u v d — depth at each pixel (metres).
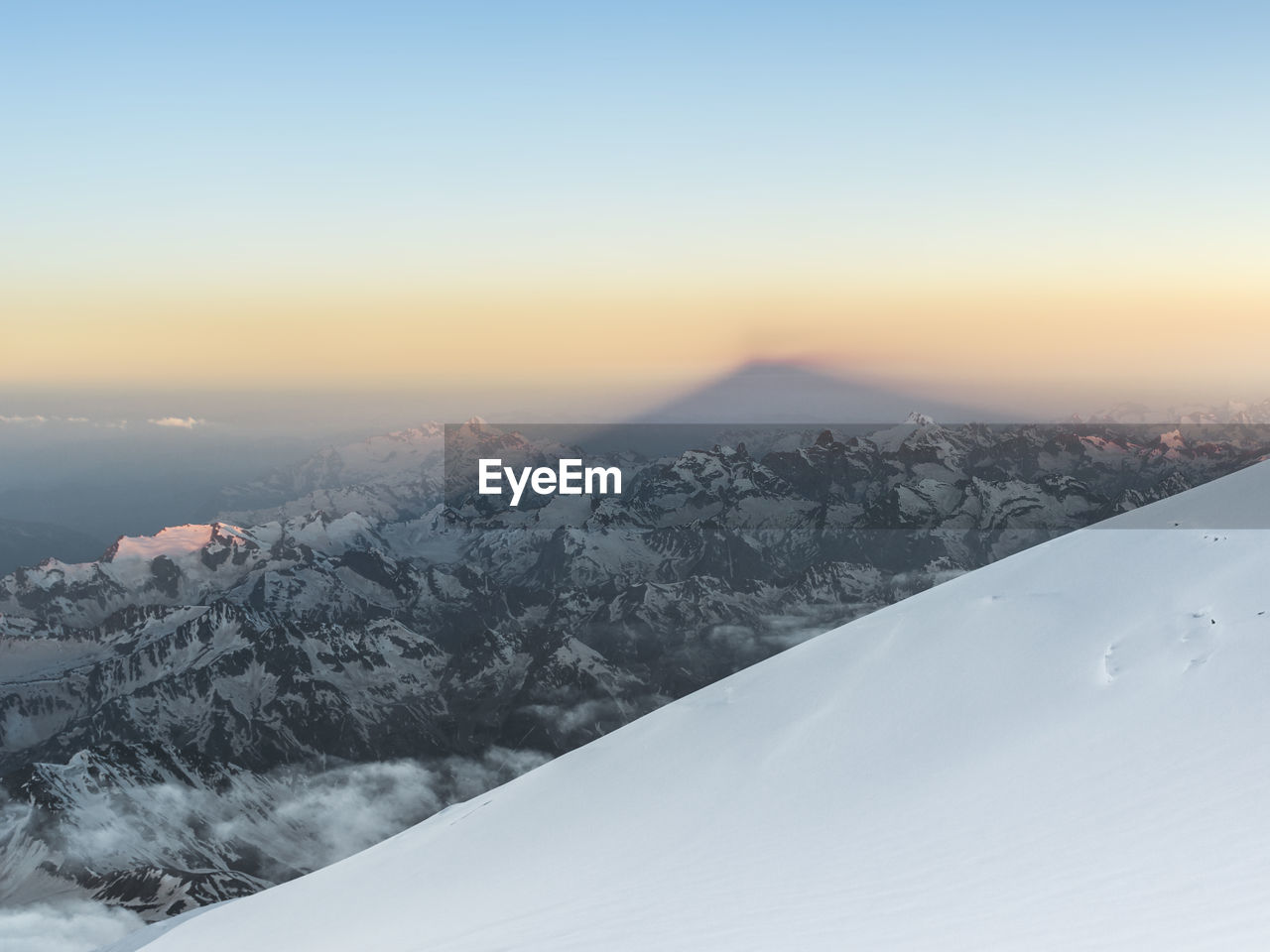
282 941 21.41
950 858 14.60
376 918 20.58
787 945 12.66
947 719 21.03
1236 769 14.66
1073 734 18.00
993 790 16.86
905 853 15.29
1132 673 19.41
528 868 20.80
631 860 19.19
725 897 15.27
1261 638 18.66
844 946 12.22
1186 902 11.20
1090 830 14.16
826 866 15.67
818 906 13.95
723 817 20.27
